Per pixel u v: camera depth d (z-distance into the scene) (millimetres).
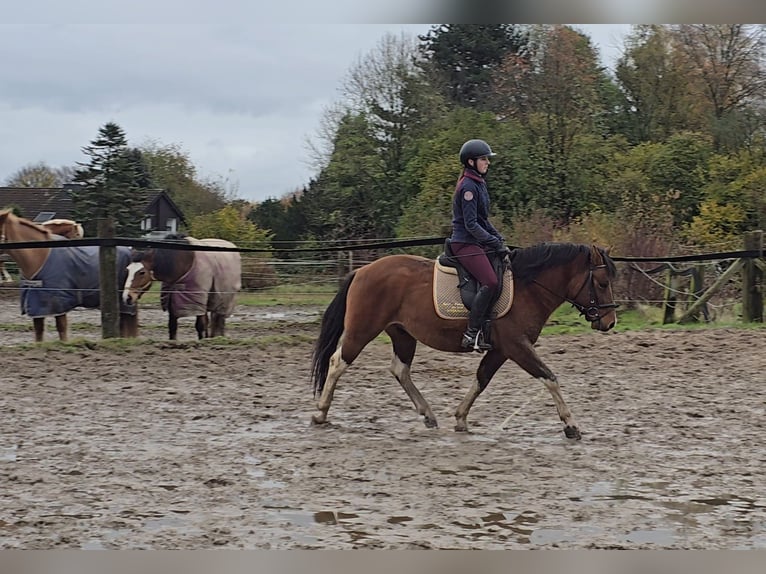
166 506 6062
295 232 33500
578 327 15492
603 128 28562
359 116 31500
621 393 10211
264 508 6027
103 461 7238
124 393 10203
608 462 7289
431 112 31156
